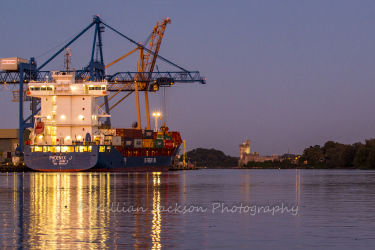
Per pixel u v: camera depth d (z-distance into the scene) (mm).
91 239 34344
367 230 37969
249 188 90688
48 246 32156
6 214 46844
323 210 50875
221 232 37219
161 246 32375
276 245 32719
